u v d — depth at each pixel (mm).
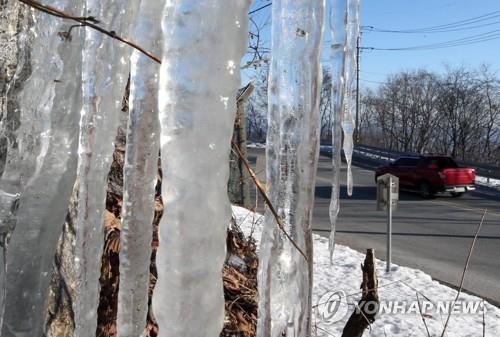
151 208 1430
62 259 2045
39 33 1461
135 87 1385
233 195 7895
